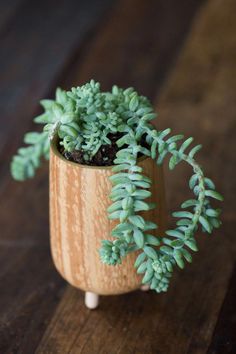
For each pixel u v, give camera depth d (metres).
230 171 0.70
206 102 0.81
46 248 0.63
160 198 0.52
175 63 0.88
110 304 0.57
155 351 0.53
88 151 0.50
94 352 0.54
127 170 0.49
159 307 0.57
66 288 0.59
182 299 0.58
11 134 0.79
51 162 0.51
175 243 0.48
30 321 0.56
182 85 0.84
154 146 0.49
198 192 0.49
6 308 0.58
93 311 0.57
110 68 0.88
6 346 0.55
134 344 0.54
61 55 0.92
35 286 0.60
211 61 0.88
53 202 0.52
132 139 0.49
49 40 0.96
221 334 0.55
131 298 0.58
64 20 1.01
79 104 0.49
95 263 0.52
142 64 0.89
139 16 1.00
